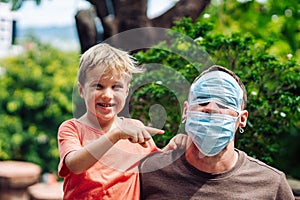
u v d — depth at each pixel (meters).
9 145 8.96
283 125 4.00
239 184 2.82
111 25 4.66
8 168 6.40
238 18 6.65
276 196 2.84
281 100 3.91
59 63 9.65
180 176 2.85
